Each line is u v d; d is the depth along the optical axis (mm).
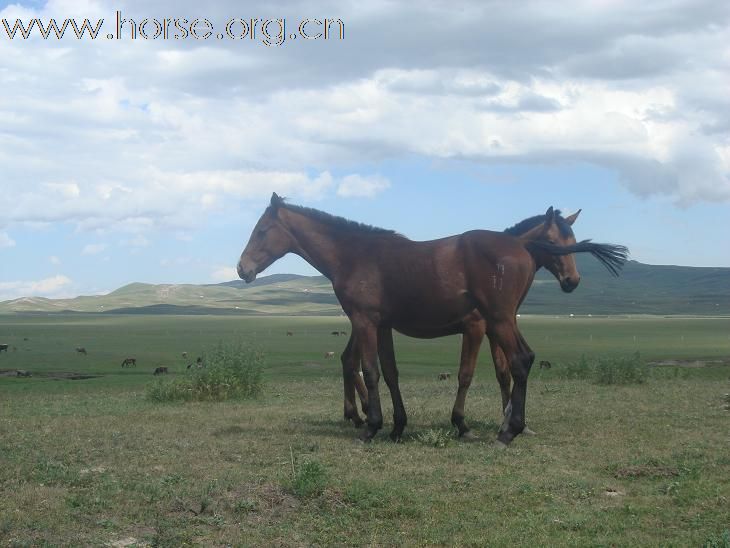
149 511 8023
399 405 12570
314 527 7664
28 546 6910
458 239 12250
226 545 7152
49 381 27906
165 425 13992
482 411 16156
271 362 37469
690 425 13695
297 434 12945
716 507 8281
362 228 12883
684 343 60375
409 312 12312
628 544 7156
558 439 12359
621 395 19000
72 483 9164
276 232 13109
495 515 8062
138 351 49906
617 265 12422
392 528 7672
